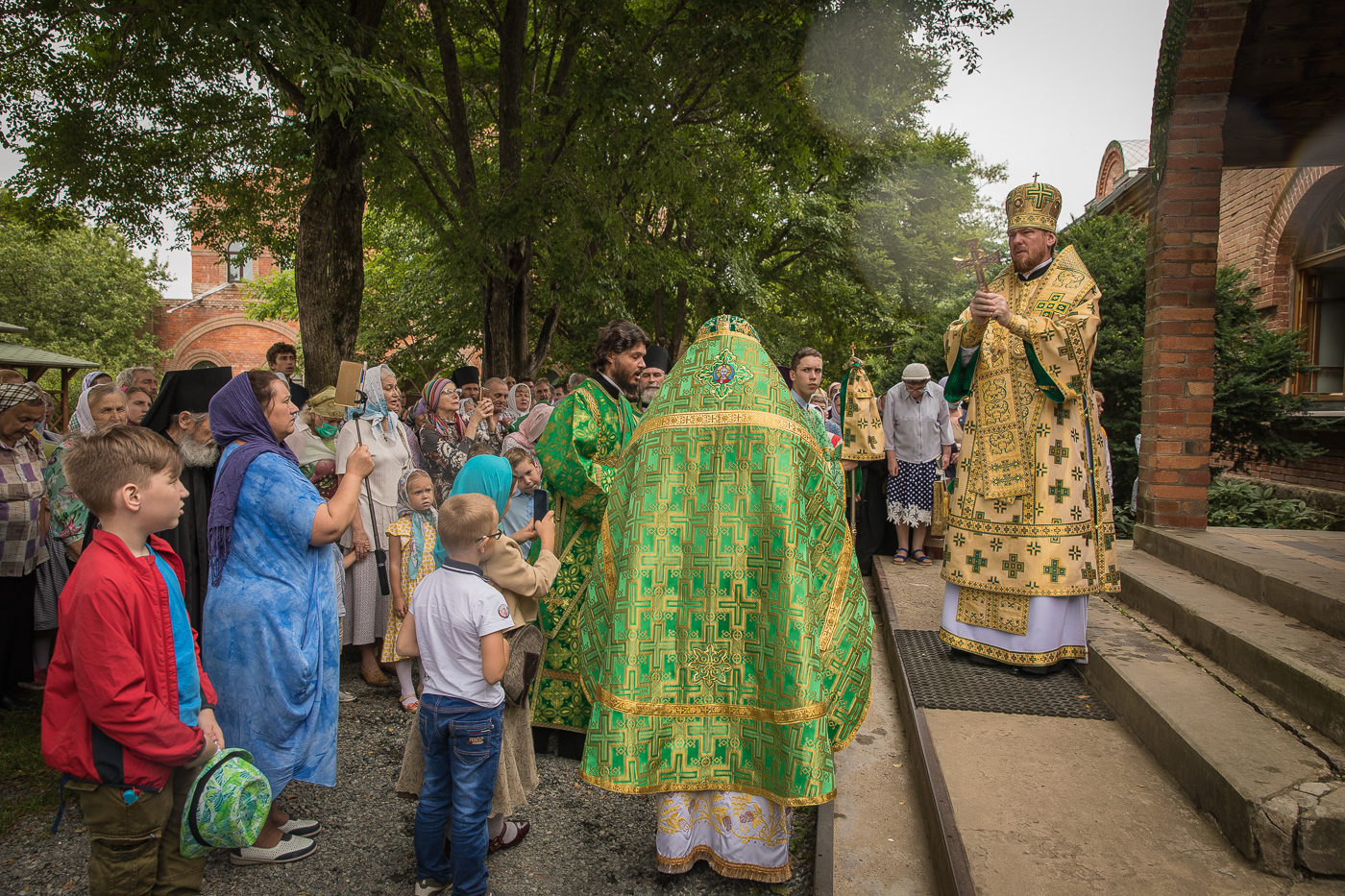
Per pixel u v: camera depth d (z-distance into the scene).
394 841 3.36
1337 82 5.90
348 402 3.64
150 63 8.38
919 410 7.27
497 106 13.02
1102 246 10.36
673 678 2.95
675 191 11.14
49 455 5.53
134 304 28.80
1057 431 4.29
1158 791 3.04
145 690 2.31
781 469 2.94
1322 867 2.45
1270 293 10.59
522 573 3.14
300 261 8.39
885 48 10.41
